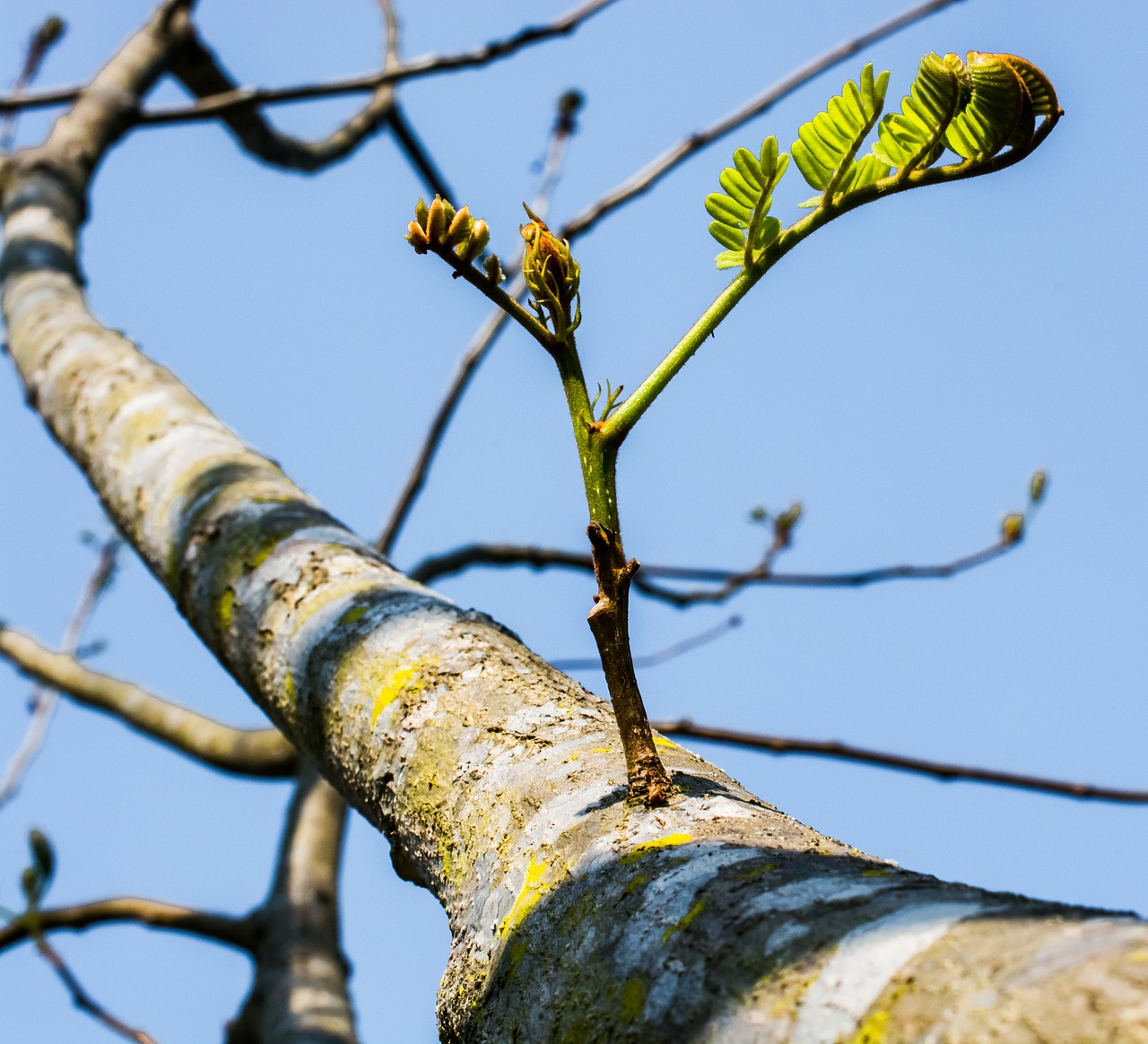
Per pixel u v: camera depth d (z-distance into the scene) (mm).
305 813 2820
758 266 1443
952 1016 1333
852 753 2346
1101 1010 1317
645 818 1440
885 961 1354
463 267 1436
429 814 1501
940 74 1424
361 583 1601
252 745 2977
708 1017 1374
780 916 1383
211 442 1734
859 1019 1347
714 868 1408
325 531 1643
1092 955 1328
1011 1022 1324
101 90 3072
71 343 2094
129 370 1949
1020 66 1421
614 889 1419
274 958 2529
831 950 1365
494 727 1506
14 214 2695
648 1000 1388
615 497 1444
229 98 3000
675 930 1396
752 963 1375
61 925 2613
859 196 1441
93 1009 2387
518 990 1424
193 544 1667
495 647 1545
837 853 1412
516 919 1439
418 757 1515
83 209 2852
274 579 1620
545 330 1442
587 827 1446
